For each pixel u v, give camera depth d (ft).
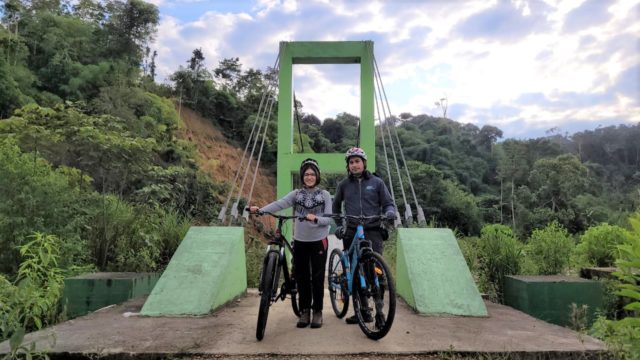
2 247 19.04
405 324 13.38
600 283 16.43
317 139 163.22
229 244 18.04
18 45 104.68
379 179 14.47
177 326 13.01
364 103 32.89
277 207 13.33
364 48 33.76
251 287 24.13
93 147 24.25
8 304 10.35
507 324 13.41
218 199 80.23
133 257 22.48
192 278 16.14
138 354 10.24
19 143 24.04
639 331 10.09
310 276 13.26
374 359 10.29
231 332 12.32
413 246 17.88
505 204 140.97
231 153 138.41
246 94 167.12
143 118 87.15
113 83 110.63
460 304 15.12
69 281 16.80
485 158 208.33
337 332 12.42
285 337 11.85
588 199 134.62
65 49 113.09
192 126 137.90
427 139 207.00
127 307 15.61
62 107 25.55
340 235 14.03
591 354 10.33
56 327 12.79
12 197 20.22
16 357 9.01
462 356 10.46
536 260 22.13
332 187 85.40
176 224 26.81
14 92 79.51
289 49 34.14
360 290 12.41
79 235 21.94
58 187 21.27
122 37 132.87
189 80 149.07
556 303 16.33
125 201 25.76
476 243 23.84
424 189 127.03
